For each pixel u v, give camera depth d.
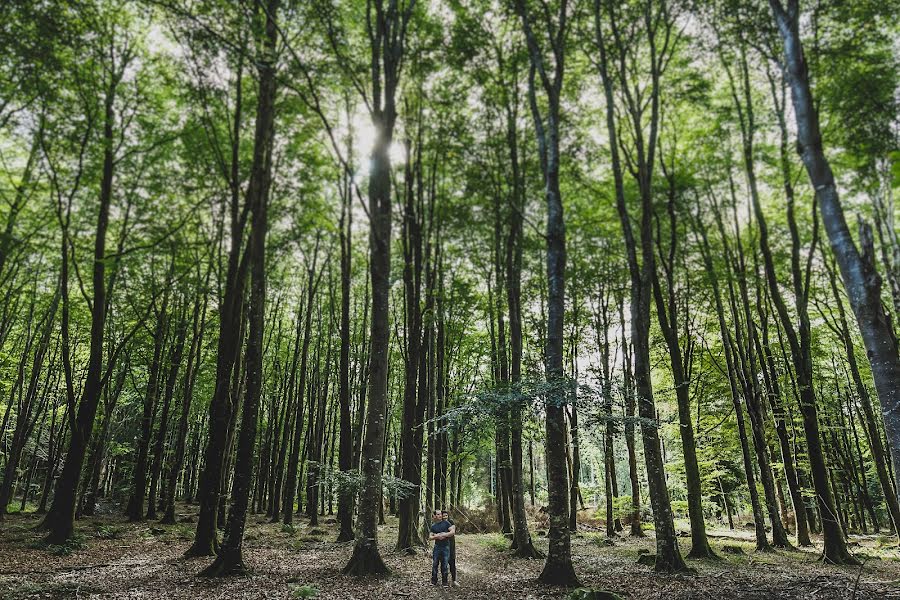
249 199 15.92
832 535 15.30
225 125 17.69
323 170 20.06
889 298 18.16
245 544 17.44
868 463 35.88
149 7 14.13
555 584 11.03
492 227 21.41
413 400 17.97
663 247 20.39
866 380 26.78
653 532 27.77
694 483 16.38
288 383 31.19
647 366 14.23
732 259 19.67
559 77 13.66
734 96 17.91
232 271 15.68
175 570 12.23
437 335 23.67
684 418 16.59
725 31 15.41
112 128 16.44
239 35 12.09
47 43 12.58
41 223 16.84
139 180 18.38
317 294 28.95
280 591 10.21
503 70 18.52
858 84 12.57
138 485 24.30
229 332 15.39
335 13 13.67
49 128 15.18
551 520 11.61
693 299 22.16
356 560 12.20
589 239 21.41
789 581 11.90
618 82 17.89
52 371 27.27
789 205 17.20
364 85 15.43
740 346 19.70
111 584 10.67
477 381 31.89
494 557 16.31
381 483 14.35
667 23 15.69
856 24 13.66
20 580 10.70
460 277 24.16
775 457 26.42
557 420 11.69
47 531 17.88
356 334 30.38
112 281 19.70
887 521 42.72
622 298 23.28
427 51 16.91
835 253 6.49
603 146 18.70
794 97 6.80
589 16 16.45
